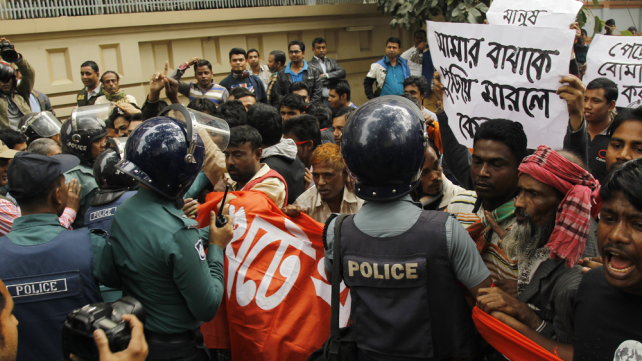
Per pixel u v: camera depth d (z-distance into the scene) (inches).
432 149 114.4
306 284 104.7
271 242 106.6
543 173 71.2
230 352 110.9
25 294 77.0
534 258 74.3
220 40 359.3
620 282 50.7
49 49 290.7
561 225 68.9
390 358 70.0
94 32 303.6
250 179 129.6
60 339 78.7
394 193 70.8
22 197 81.4
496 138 84.4
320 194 123.3
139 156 75.6
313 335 101.8
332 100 262.8
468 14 340.2
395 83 362.0
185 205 108.8
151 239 76.7
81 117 140.4
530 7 132.3
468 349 70.4
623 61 168.4
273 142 153.7
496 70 111.7
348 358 73.7
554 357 61.9
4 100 215.5
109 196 110.4
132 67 319.9
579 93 101.8
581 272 67.8
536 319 68.7
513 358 66.6
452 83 120.6
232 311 105.5
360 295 71.6
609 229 51.8
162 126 77.2
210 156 133.6
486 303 67.5
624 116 108.8
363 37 443.8
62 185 86.1
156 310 78.5
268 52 384.2
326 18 411.2
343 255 73.2
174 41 338.0
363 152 68.6
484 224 85.6
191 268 76.7
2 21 272.4
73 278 78.8
